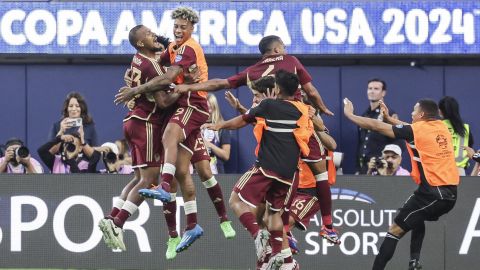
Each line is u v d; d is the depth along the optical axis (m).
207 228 31.23
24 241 31.25
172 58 26.30
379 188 31.39
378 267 28.69
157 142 26.33
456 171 28.56
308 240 31.31
